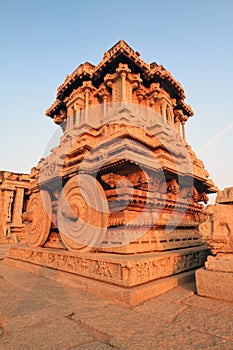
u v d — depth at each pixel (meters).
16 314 3.90
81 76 10.34
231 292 4.36
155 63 10.79
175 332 3.18
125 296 4.43
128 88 9.30
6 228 20.34
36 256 8.41
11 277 6.99
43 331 3.26
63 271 6.77
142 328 3.31
